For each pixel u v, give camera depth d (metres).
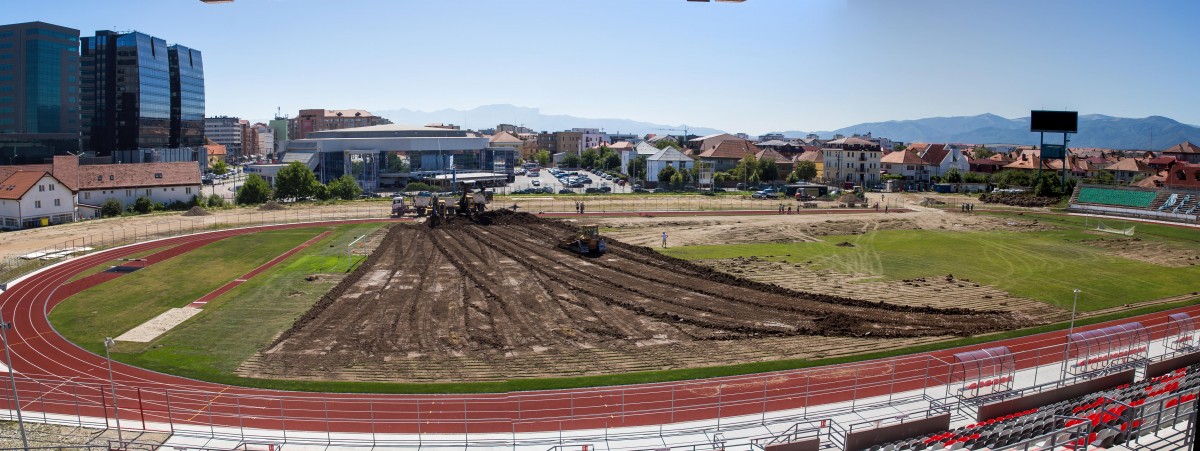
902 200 159.62
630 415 40.12
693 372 46.56
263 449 36.22
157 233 102.62
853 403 41.12
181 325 56.91
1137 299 65.94
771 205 147.25
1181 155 199.88
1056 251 90.94
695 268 77.75
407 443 37.06
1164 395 38.44
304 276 73.94
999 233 107.00
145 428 38.56
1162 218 121.31
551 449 36.28
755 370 46.94
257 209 133.38
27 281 72.38
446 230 104.38
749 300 64.44
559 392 43.25
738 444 36.56
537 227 107.38
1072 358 48.91
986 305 63.56
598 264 79.94
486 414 40.25
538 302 63.59
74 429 38.38
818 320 58.38
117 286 70.06
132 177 133.75
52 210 113.38
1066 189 148.38
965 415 40.00
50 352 50.72
